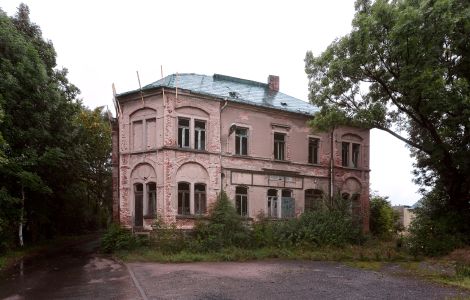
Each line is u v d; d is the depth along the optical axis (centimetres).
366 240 2784
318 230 2605
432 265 2038
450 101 2109
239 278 1608
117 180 3017
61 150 2644
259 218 2716
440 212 2706
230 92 2975
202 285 1453
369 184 3462
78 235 4375
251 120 2909
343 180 3309
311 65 2566
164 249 2323
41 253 2630
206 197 2653
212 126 2712
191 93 2639
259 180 2888
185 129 2645
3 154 2031
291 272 1778
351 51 2356
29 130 2433
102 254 2511
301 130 3142
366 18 2217
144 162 2627
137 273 1741
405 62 2228
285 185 3008
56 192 3188
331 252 2384
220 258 2198
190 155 2614
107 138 4450
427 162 2791
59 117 2781
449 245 2359
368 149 3491
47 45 2919
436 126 2488
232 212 2522
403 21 2050
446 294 1338
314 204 2953
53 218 3584
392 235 3494
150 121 2655
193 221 2575
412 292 1368
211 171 2677
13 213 2475
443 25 1995
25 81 2338
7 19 2422
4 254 2339
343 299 1252
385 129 2536
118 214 2991
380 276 1698
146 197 2611
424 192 2983
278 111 3020
